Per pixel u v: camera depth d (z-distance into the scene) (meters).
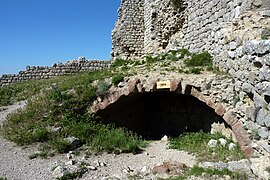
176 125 14.32
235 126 9.15
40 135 10.38
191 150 10.27
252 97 8.16
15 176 7.83
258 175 6.91
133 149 10.34
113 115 13.30
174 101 14.45
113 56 24.28
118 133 11.48
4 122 11.88
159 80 11.38
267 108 7.17
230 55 9.46
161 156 9.93
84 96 12.09
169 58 13.91
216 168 7.61
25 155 9.43
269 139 7.13
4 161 8.92
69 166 8.29
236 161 8.00
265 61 6.96
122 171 8.29
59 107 11.80
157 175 7.73
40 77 22.70
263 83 7.11
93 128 11.32
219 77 9.95
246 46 7.93
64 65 23.39
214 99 10.05
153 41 19.25
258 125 7.70
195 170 7.64
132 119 14.84
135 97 13.36
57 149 9.74
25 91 16.23
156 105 15.33
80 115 11.74
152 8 19.41
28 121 11.41
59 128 10.84
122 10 24.09
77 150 10.01
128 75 12.34
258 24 8.37
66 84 13.76
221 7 11.46
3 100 15.05
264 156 7.37
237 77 8.94
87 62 24.14
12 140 10.48
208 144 10.22
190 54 13.73
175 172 7.85
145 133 15.38
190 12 14.90
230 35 9.50
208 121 12.32
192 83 10.59
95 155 9.76
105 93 11.97
